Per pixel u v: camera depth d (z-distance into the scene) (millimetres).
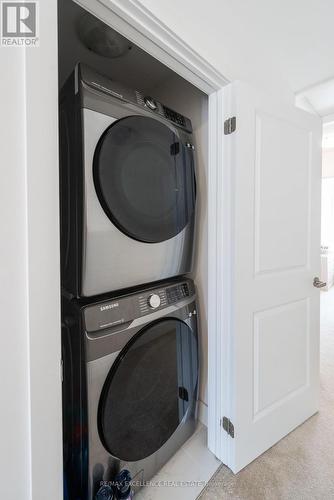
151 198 1125
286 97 1642
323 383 1982
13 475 581
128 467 1076
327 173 5133
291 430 1497
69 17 1155
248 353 1246
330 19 1225
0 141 538
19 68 556
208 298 1335
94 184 915
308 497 1120
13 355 572
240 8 1144
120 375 1008
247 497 1121
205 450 1369
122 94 1014
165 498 1116
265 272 1305
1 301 553
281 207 1354
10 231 558
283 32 1302
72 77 927
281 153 1337
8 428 572
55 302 626
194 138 1496
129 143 1025
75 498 970
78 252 917
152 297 1141
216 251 1272
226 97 1187
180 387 1317
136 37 879
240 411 1226
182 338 1307
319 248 1612
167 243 1221
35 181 582
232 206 1178
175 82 1604
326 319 3363
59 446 645
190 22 987
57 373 635
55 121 608
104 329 962
